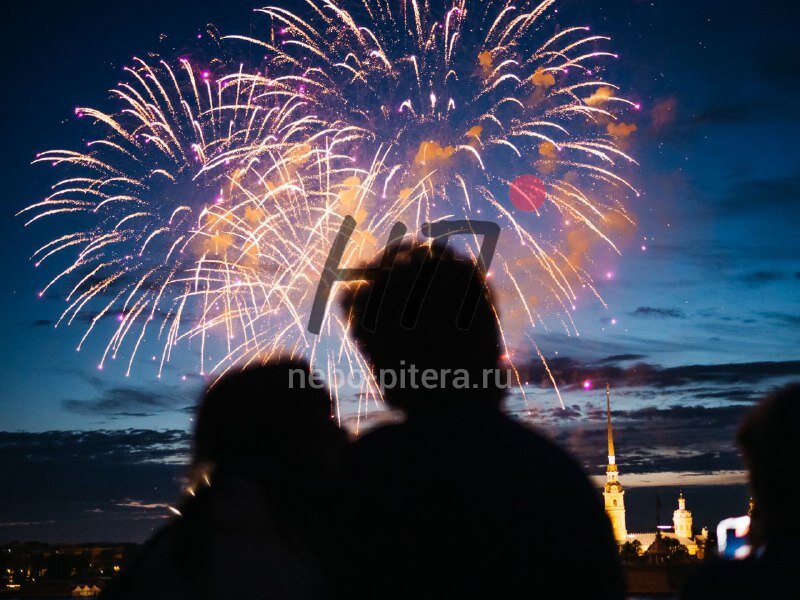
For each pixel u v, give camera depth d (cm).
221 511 539
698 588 460
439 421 449
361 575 428
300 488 543
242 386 575
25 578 10525
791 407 455
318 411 584
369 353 475
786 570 437
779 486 450
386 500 426
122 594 538
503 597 406
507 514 412
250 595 523
